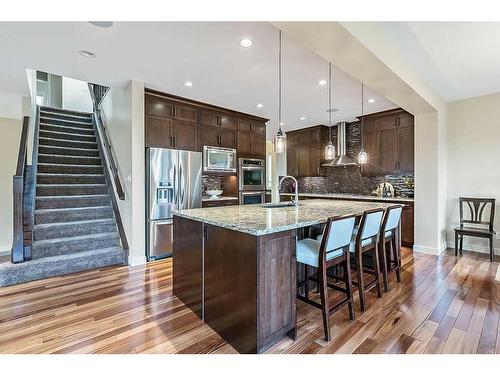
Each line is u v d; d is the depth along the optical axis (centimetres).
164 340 202
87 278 323
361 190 617
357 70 264
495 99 418
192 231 246
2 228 519
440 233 434
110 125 477
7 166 526
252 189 564
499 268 357
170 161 418
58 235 372
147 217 396
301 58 296
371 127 549
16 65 313
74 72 336
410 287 298
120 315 238
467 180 445
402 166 502
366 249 268
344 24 193
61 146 519
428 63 312
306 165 684
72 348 191
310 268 289
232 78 357
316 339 202
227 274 203
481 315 235
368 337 204
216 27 232
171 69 326
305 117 576
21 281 308
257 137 579
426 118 437
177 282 272
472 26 237
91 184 468
